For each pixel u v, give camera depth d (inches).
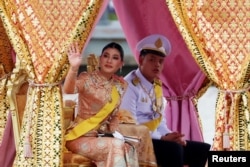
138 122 649.0
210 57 566.3
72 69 570.9
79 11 572.1
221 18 564.7
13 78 611.2
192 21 563.8
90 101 600.4
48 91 576.7
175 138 649.0
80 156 590.6
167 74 725.3
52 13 573.9
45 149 573.9
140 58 653.9
